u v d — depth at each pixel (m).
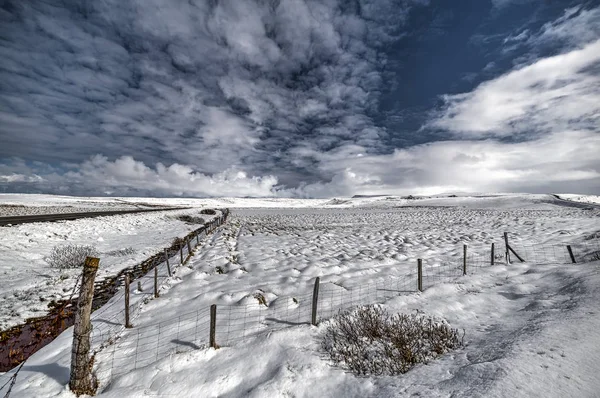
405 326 5.46
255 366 4.95
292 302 8.12
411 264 12.44
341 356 4.95
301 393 4.20
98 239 20.11
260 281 10.51
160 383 4.61
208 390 4.47
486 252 14.38
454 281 8.92
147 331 6.66
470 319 6.16
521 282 8.41
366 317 5.93
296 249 16.86
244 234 24.11
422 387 3.81
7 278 11.09
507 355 4.17
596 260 9.70
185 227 31.06
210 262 13.42
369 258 13.88
